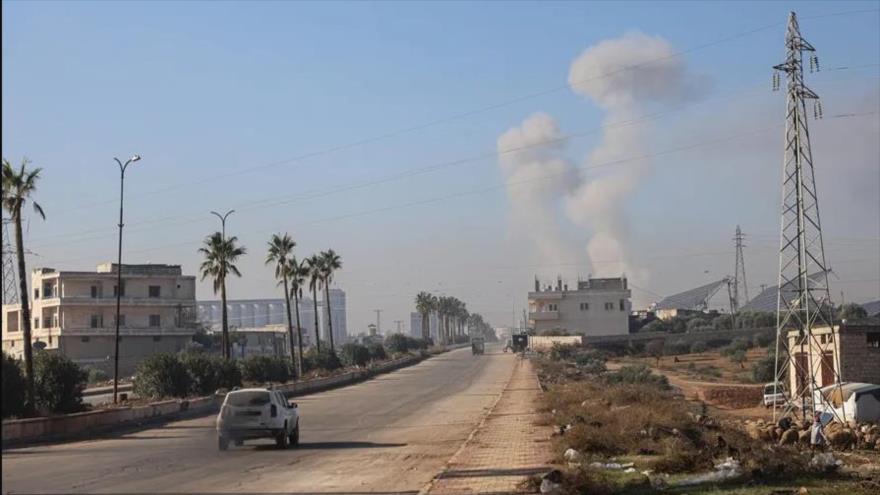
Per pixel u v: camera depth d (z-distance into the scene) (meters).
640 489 14.91
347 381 79.88
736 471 16.34
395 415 40.97
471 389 63.41
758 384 62.56
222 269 68.75
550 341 137.12
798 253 45.28
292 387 62.72
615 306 157.25
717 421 29.55
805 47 44.97
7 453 25.73
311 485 16.58
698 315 176.38
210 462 21.55
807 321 44.50
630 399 37.31
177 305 103.38
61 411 38.31
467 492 14.86
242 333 134.12
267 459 22.22
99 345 97.88
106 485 16.86
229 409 25.16
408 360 122.88
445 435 29.52
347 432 31.95
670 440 20.25
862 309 122.94
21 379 33.78
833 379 47.34
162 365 53.25
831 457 19.22
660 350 117.56
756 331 123.44
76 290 99.69
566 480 14.74
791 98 45.09
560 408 35.25
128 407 38.81
